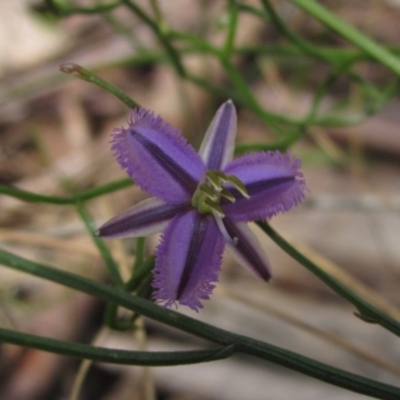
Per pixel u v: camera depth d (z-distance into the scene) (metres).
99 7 0.18
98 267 0.20
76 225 0.21
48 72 0.26
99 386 0.20
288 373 0.19
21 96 0.25
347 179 0.24
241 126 0.25
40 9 0.27
